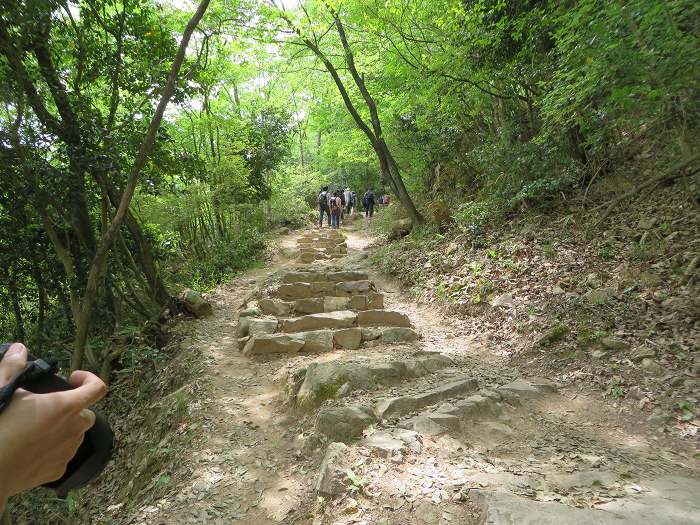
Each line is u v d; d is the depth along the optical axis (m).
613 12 3.26
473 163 11.22
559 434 3.71
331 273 9.16
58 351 7.41
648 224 6.29
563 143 7.71
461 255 8.30
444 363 5.27
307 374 4.77
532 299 6.19
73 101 6.12
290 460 3.67
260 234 15.38
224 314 8.39
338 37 11.93
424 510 2.53
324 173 28.31
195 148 12.91
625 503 2.46
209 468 3.70
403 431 3.50
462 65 8.37
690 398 3.89
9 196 6.23
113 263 7.65
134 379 6.82
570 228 7.26
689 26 3.09
